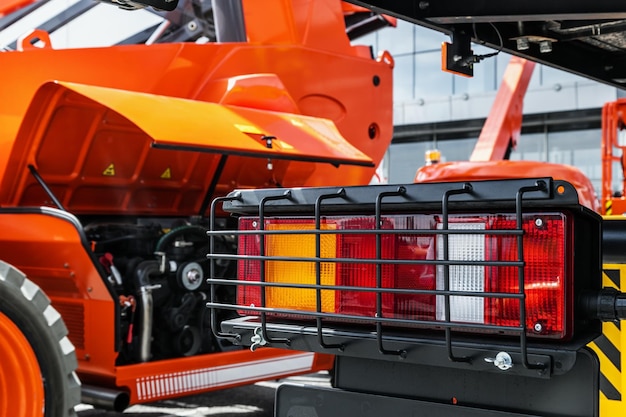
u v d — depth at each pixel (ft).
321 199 6.51
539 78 63.72
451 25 8.66
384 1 8.00
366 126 18.40
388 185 6.34
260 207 6.88
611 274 7.89
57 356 10.47
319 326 6.51
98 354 12.77
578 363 6.05
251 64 16.06
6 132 13.05
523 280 5.61
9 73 13.03
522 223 5.84
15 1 15.49
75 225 12.09
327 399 6.99
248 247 7.19
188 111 13.43
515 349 5.69
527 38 8.99
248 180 16.97
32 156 13.30
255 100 15.38
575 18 7.75
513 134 24.89
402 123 68.08
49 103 12.92
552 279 5.73
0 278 9.93
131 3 7.14
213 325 7.21
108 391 12.47
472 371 6.50
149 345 13.47
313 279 6.75
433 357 6.05
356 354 6.45
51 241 12.51
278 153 13.83
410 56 69.05
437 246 6.17
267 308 6.82
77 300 13.01
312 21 17.24
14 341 10.09
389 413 6.69
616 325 7.73
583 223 6.22
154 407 16.14
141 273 13.61
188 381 13.58
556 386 6.13
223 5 16.62
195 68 15.35
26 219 12.56
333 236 6.65
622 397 7.70
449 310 5.86
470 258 6.00
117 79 14.26
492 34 9.00
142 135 14.61
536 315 5.77
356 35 21.91
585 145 62.39
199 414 15.47
